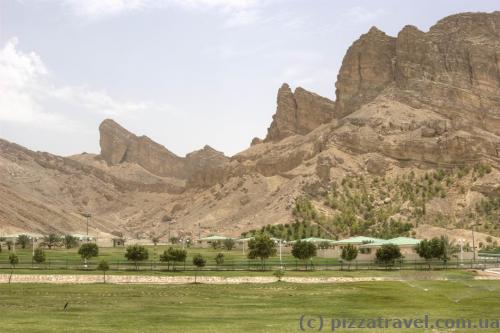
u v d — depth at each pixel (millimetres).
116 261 111562
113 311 57062
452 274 90875
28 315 53750
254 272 95000
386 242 137750
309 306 62125
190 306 61406
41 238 199625
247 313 56750
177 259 99938
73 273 88500
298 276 91125
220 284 84750
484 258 132000
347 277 91250
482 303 65000
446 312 58344
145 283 85188
